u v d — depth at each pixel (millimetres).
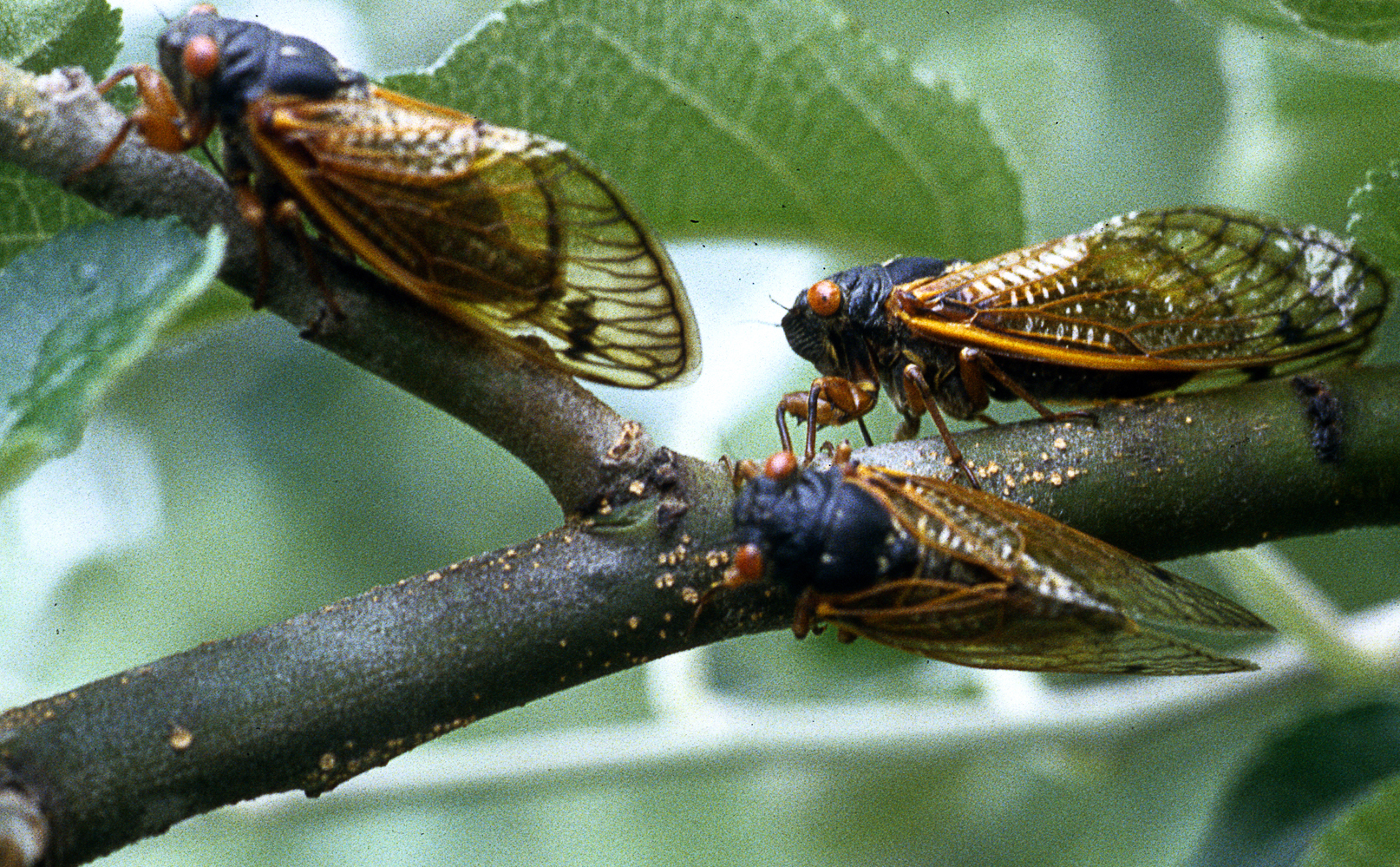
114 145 265
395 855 411
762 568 269
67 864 260
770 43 291
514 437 270
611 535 269
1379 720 302
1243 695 329
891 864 391
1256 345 288
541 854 416
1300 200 331
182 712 261
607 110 292
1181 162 362
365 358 270
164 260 253
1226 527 276
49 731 260
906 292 298
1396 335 342
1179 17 363
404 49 408
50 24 275
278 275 268
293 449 438
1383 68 279
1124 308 291
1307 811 301
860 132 297
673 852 410
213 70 266
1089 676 356
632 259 273
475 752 323
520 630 267
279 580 428
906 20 374
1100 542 273
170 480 431
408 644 265
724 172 299
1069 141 364
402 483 437
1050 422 277
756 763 326
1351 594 355
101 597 398
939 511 274
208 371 438
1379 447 274
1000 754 330
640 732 325
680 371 279
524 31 287
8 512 349
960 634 275
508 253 270
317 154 266
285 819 322
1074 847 369
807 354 308
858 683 353
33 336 252
